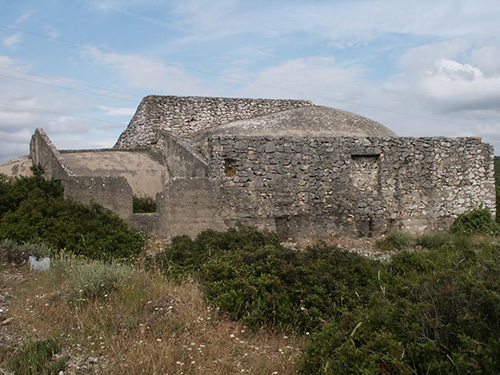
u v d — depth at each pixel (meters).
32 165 16.59
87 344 5.83
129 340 5.99
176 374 5.20
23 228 10.73
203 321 6.71
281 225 14.52
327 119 19.67
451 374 4.79
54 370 5.18
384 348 5.23
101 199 12.66
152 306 7.02
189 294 7.60
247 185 14.27
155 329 6.31
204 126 20.56
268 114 20.83
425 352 5.09
